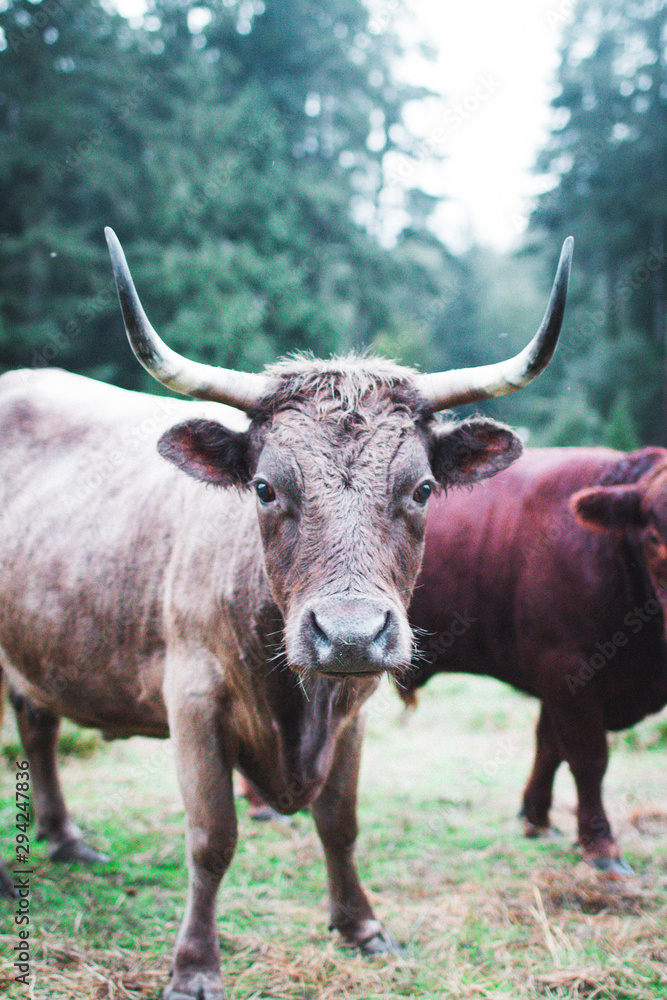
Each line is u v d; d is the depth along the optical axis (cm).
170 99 2184
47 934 342
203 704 298
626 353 2706
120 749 643
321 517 249
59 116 1947
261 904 377
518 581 458
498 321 3928
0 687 425
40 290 1986
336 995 302
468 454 297
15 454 424
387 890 398
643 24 3278
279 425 267
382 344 2103
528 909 373
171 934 348
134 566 338
